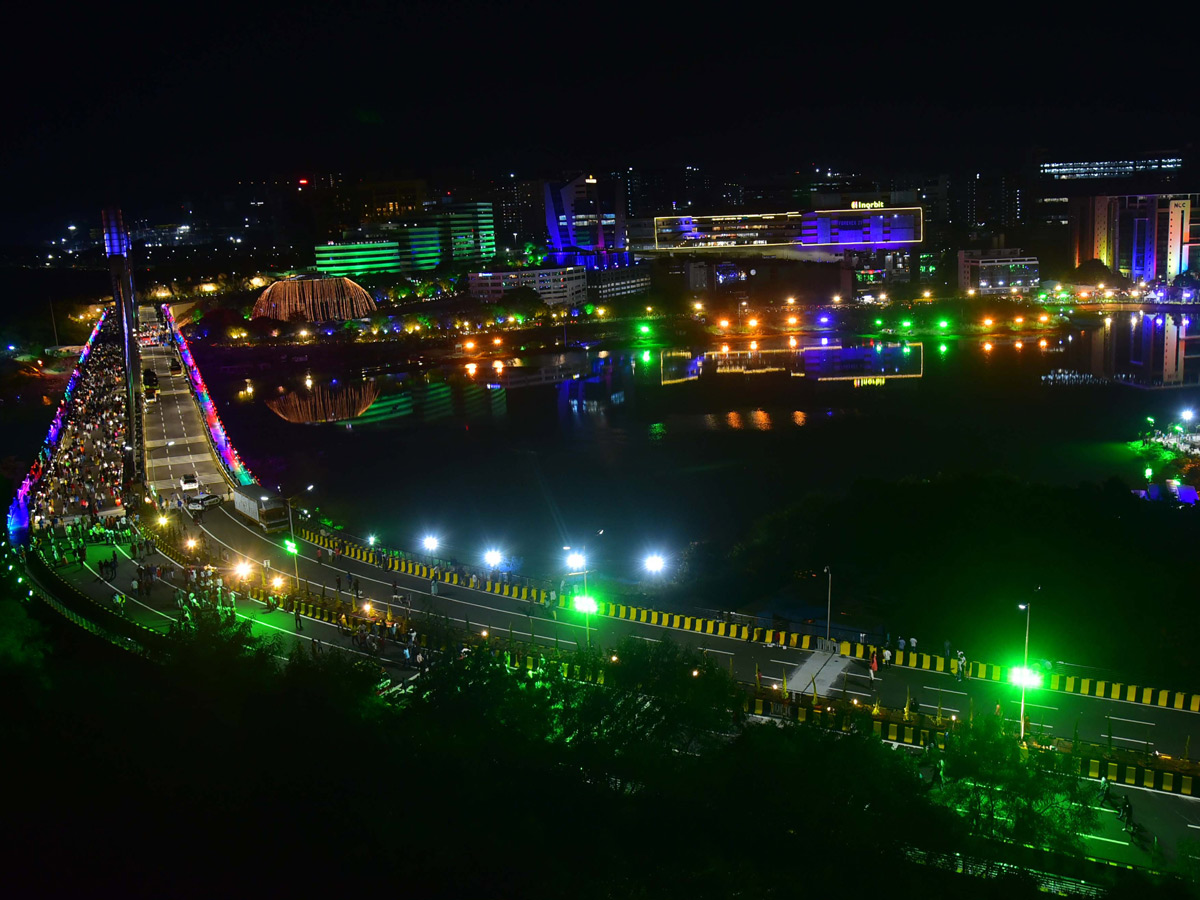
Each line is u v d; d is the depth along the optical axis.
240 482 166.50
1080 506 132.12
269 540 140.12
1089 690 87.12
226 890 48.19
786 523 141.75
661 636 102.56
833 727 78.06
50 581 119.06
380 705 75.69
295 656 85.12
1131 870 57.59
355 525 175.75
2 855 49.16
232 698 73.38
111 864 49.19
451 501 196.00
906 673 92.12
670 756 69.12
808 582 121.12
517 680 80.56
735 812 60.44
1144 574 110.94
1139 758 72.81
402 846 53.50
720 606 115.38
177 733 66.00
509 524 178.88
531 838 56.50
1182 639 96.31
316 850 52.12
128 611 109.06
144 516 149.00
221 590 111.38
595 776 66.38
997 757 66.19
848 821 59.00
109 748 61.69
